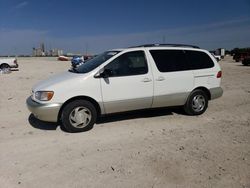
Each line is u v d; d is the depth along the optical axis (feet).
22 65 110.42
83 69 21.24
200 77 23.75
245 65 109.81
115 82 20.38
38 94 19.42
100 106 20.22
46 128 20.84
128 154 15.79
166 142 17.65
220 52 217.56
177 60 23.03
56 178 13.15
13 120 23.08
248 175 13.16
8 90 37.86
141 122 22.16
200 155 15.51
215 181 12.64
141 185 12.37
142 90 21.30
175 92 22.68
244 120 22.76
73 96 19.36
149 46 22.43
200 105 24.27
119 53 20.92
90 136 18.97
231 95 34.88
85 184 12.55
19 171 13.92
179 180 12.76
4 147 17.15
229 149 16.35
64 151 16.40
